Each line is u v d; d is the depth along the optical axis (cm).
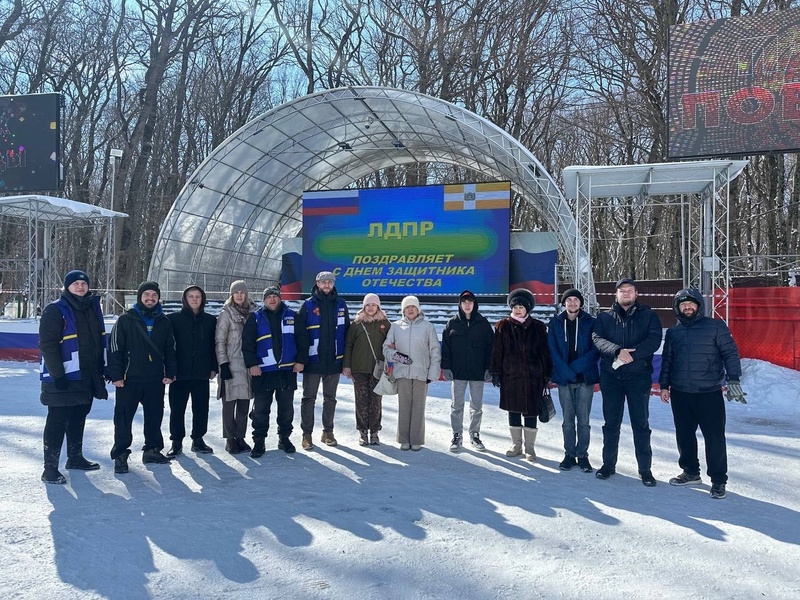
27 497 515
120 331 610
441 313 1653
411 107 1700
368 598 339
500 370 669
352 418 890
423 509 491
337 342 718
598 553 407
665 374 588
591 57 2669
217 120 3481
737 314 1287
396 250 1817
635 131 2900
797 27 1405
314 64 3139
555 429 825
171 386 671
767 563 395
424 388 713
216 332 680
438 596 342
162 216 3362
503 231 1727
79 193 3303
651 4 2322
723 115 1455
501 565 385
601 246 3144
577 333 635
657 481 592
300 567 379
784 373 1122
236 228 2158
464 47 2675
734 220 2141
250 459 657
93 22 3195
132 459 654
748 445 743
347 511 484
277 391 683
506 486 563
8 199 1772
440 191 1781
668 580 367
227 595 341
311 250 1888
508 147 1599
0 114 1905
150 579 361
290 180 2172
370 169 2403
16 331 1611
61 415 569
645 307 598
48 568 375
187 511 482
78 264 3591
